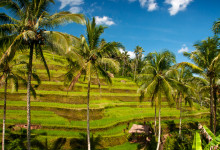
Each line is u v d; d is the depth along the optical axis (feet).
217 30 43.27
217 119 96.22
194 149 25.61
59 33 37.83
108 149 70.28
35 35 37.65
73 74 51.21
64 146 66.49
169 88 52.16
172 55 56.95
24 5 39.42
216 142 26.18
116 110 105.09
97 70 50.70
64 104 94.38
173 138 78.95
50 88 111.96
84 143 69.21
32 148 62.39
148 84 57.52
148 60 61.16
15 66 55.67
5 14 36.58
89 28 49.93
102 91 129.59
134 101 130.82
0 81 59.88
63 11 39.34
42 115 82.33
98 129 78.74
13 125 70.54
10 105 84.79
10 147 58.65
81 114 89.25
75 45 45.44
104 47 49.37
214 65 56.54
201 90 69.05
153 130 91.66
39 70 126.62
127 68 250.37
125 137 79.36
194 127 104.99
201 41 59.31
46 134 68.64
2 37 35.96
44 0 39.93
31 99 97.45
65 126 75.00
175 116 110.32
